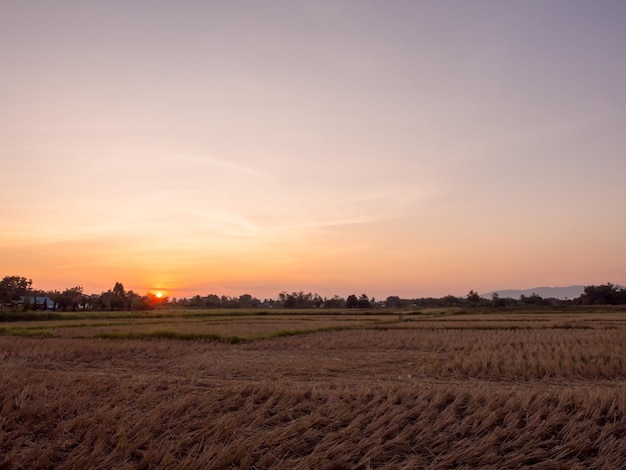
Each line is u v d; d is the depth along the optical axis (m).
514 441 10.24
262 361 24.59
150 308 113.44
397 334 40.28
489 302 135.38
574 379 19.31
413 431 10.70
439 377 20.08
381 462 9.57
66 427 10.73
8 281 149.62
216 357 26.30
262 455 9.60
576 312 92.62
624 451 9.92
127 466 8.87
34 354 24.84
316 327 46.94
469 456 9.61
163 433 10.51
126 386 14.09
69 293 109.94
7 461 9.09
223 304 176.62
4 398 12.26
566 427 10.84
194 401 12.38
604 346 28.77
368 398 12.98
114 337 34.78
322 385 16.34
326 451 9.65
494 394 13.05
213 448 9.63
